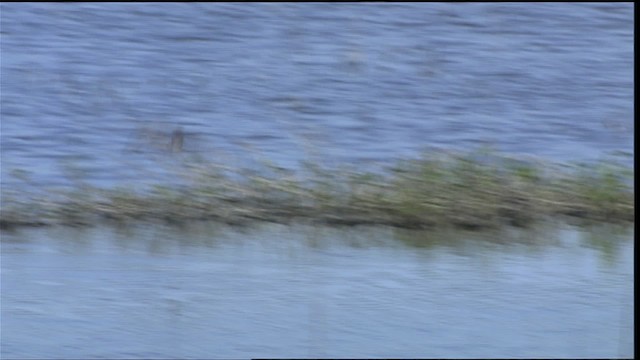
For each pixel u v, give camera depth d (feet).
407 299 86.02
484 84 192.03
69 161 137.28
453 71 200.44
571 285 89.15
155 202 110.63
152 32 222.48
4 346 77.25
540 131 161.38
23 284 90.79
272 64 203.82
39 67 196.13
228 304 85.61
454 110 174.29
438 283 90.12
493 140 156.04
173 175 124.88
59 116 165.27
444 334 77.82
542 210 109.09
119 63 201.98
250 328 80.12
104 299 87.15
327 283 90.79
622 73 201.67
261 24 231.09
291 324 80.89
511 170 114.73
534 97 183.93
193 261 97.35
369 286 89.61
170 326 81.00
